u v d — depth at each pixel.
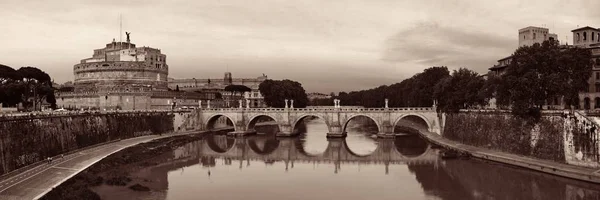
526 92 95.00
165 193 75.19
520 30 170.75
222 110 174.62
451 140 134.25
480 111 120.12
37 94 147.12
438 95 146.50
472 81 130.38
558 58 94.88
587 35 138.12
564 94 92.62
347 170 97.25
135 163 102.19
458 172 91.31
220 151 127.94
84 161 89.81
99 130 120.88
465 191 76.12
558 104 125.19
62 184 69.81
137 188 76.75
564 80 94.31
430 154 117.44
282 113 164.88
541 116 94.69
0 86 138.50
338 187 80.69
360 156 117.31
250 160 111.81
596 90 126.12
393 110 153.62
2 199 60.06
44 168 81.50
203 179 87.31
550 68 96.19
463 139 126.50
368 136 165.88
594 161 80.19
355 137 162.38
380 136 153.38
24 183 69.25
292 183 84.12
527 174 86.31
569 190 73.94
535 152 94.69
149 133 152.50
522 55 98.38
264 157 116.69
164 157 114.44
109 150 107.69
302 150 129.62
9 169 76.12
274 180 86.69
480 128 118.31
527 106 96.19
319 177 89.69
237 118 170.62
